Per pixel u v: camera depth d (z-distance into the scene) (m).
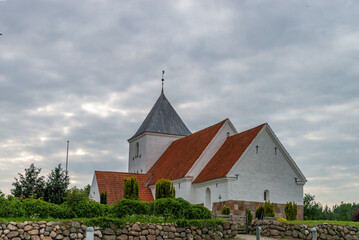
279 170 35.34
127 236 21.64
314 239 18.12
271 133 35.44
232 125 40.06
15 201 21.58
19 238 19.08
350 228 26.08
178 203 25.20
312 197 63.56
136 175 45.59
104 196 37.50
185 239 23.06
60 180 37.62
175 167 41.47
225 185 33.28
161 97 54.12
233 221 27.28
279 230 26.02
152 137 50.56
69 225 20.59
